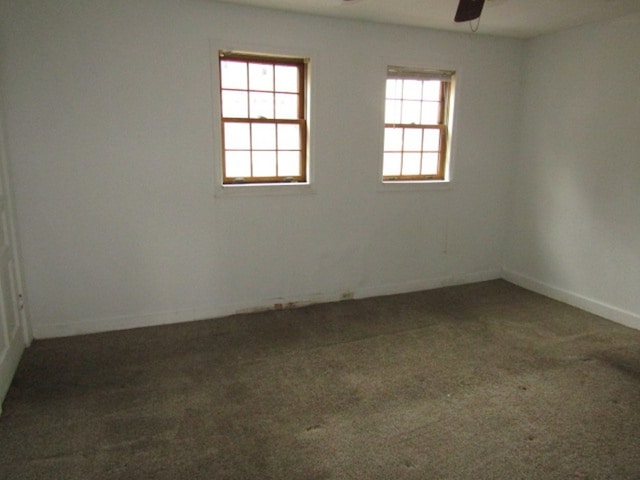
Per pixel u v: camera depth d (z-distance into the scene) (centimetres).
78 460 203
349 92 380
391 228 423
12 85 288
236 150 364
